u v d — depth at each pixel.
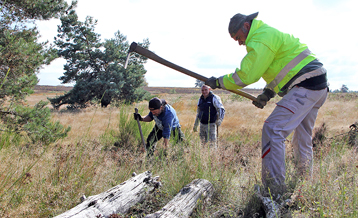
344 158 3.05
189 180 2.99
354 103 17.31
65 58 26.81
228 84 2.66
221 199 2.58
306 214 2.00
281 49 2.46
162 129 4.92
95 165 3.32
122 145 5.51
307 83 2.44
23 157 3.40
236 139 6.98
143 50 3.11
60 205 2.52
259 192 2.37
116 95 25.81
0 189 2.53
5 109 5.84
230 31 2.72
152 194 2.75
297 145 2.84
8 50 5.64
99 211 2.15
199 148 3.51
